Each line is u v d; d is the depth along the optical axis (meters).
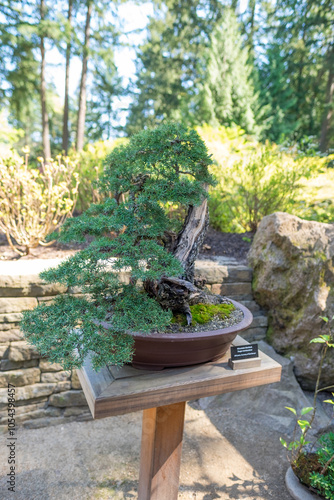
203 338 0.93
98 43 8.30
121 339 0.85
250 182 3.41
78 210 3.91
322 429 2.12
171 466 1.24
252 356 1.09
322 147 8.98
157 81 12.46
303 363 2.35
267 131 8.55
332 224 2.34
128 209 1.00
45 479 1.68
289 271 2.32
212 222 3.71
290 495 1.67
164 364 1.00
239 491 1.69
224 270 2.45
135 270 0.86
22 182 2.50
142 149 0.98
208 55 8.09
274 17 10.87
